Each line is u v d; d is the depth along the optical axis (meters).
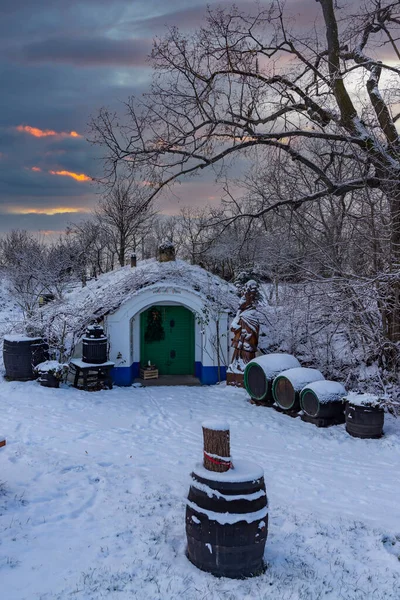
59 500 7.39
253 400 15.21
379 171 14.82
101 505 7.30
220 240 30.92
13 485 7.88
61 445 10.62
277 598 5.14
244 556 5.52
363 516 7.70
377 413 11.84
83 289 23.53
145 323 19.52
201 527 5.56
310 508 7.91
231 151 15.59
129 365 17.83
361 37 16.33
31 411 13.42
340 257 16.94
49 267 31.20
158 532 6.48
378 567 6.00
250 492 5.61
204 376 18.12
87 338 16.69
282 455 10.74
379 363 14.91
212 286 19.03
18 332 18.77
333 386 13.11
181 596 5.05
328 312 15.80
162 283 18.19
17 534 6.18
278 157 16.98
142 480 8.43
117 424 12.70
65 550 5.87
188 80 15.47
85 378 16.28
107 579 5.29
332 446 11.39
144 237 47.59
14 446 10.19
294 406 13.63
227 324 18.45
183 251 45.25
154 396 16.02
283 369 14.71
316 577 5.67
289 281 19.77
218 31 15.16
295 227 22.31
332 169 20.98
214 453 5.77
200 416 13.72
